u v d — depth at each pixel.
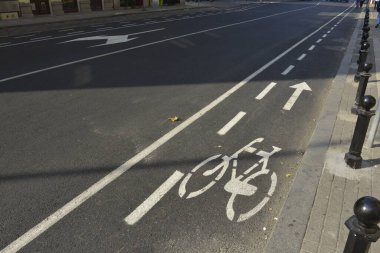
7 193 4.35
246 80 9.43
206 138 5.91
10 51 12.20
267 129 6.36
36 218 3.94
